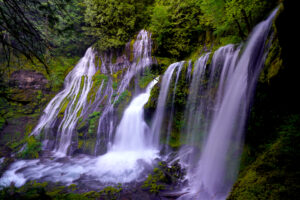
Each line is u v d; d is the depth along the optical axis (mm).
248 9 6484
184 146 7367
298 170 2658
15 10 3100
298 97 3502
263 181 2768
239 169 4113
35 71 12672
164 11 10469
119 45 12914
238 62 5695
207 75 6961
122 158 7508
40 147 9047
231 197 2961
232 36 8500
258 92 4262
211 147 5711
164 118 8188
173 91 7867
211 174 5113
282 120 3729
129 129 8914
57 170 6824
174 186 5285
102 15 12719
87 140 8773
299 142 3102
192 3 10102
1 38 3098
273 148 3309
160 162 6754
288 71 3342
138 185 5473
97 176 6188
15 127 10297
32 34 3451
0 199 3527
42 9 3469
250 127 4352
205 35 10320
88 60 13852
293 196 2305
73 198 4691
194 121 7211
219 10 7562
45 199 3973
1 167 7277
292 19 2721
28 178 6199
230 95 5566
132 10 12594
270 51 4066
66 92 12695
